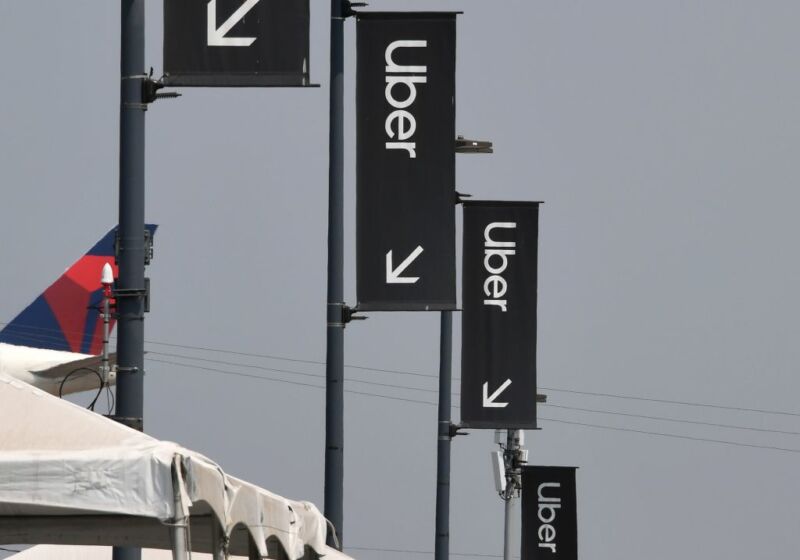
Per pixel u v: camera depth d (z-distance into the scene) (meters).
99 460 31.09
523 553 131.00
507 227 89.81
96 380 94.50
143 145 46.34
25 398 32.88
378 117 63.22
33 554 70.81
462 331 90.19
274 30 47.56
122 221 46.12
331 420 66.31
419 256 63.16
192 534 47.41
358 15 63.25
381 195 63.22
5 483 30.95
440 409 105.25
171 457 31.28
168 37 47.38
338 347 66.12
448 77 63.16
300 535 46.72
